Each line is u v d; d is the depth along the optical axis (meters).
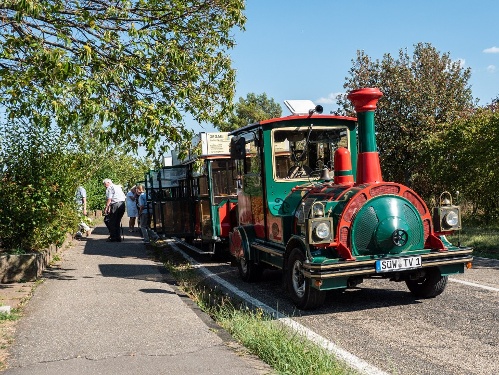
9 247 10.58
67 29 8.19
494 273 9.30
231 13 9.09
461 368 4.93
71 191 12.43
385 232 6.94
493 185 16.12
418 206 7.22
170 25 8.86
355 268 6.71
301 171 8.65
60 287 8.67
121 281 9.27
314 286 6.70
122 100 8.74
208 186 11.98
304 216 7.48
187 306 7.27
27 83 7.70
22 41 7.70
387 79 19.98
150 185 16.12
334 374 4.48
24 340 5.71
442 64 20.39
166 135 8.79
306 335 5.80
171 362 4.91
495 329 6.11
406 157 19.95
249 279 9.56
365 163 7.24
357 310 7.26
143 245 15.10
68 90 7.66
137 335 5.84
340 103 21.14
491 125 15.59
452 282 8.73
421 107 19.41
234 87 9.58
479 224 17.34
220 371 4.62
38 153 11.20
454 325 6.34
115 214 16.00
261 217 8.91
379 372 4.82
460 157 16.56
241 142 9.02
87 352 5.28
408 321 6.61
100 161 22.84
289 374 4.49
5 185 10.56
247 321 6.23
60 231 11.82
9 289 8.48
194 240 13.99
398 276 7.34
